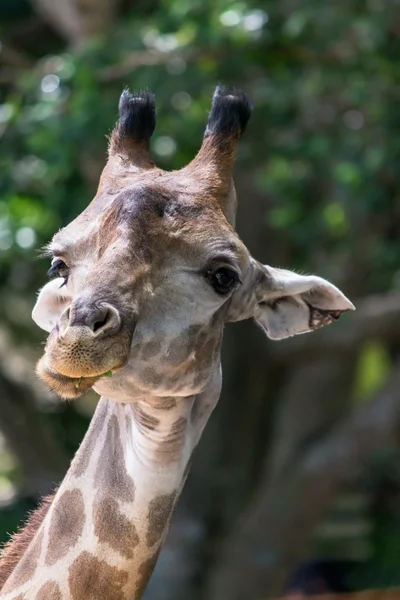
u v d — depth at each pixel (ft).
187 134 73.92
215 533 92.63
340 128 80.64
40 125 71.92
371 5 76.89
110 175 31.50
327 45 74.79
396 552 116.98
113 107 71.36
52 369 26.22
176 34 75.15
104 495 30.83
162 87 73.15
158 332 28.40
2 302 99.14
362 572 117.08
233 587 87.71
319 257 99.55
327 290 35.53
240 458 96.53
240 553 88.79
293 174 82.43
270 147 77.87
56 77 75.82
